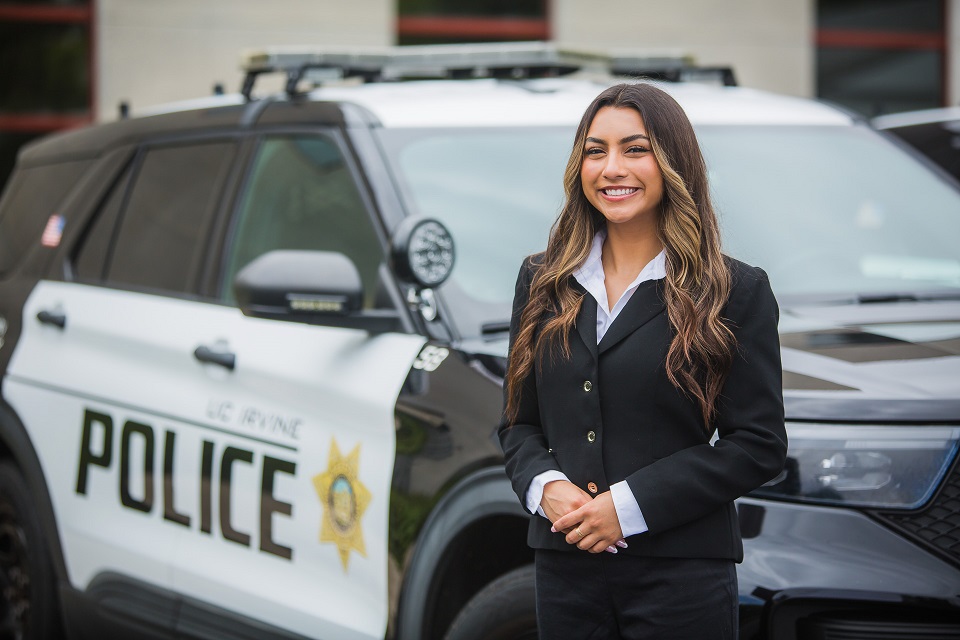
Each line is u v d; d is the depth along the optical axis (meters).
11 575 5.94
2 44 12.31
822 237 4.76
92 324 5.42
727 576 2.92
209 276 5.05
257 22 12.44
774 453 2.85
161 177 5.52
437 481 3.89
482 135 4.75
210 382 4.80
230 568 4.66
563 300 2.98
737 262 2.93
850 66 14.03
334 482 4.27
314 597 4.34
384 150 4.61
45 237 5.99
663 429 2.89
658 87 2.99
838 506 3.38
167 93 12.31
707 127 5.10
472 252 4.40
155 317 5.15
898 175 5.11
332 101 4.90
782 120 5.26
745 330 2.88
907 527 3.36
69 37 12.37
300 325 4.61
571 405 2.95
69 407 5.43
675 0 13.38
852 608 3.29
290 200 4.87
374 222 4.44
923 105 14.09
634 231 2.97
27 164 6.51
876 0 14.02
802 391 3.51
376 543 4.10
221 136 5.27
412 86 5.21
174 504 4.89
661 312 2.90
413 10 13.06
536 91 5.12
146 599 5.03
